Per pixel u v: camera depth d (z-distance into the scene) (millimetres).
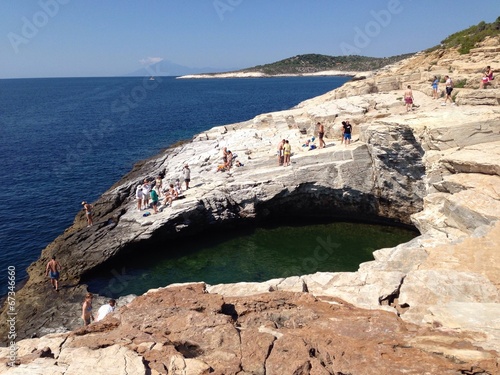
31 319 20281
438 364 7230
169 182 33156
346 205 30312
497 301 11164
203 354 8461
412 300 11734
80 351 8148
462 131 20344
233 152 36000
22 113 96812
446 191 19391
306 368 7602
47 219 32469
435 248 14453
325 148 30078
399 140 23922
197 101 122750
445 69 37969
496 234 14148
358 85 42062
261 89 176375
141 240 26312
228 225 29859
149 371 7496
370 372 7176
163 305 10602
